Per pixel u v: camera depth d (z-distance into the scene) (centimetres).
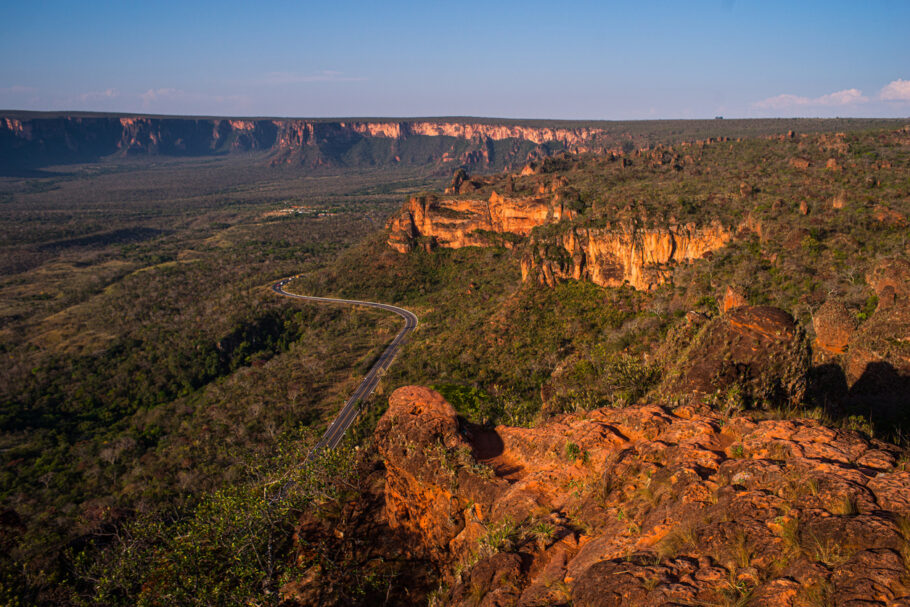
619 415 1512
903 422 2070
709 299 6419
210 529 2161
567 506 1234
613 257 8125
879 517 702
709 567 755
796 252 6378
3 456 7025
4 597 2859
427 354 8581
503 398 5981
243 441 6962
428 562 1684
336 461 2409
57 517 5450
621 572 795
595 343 6981
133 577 2169
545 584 946
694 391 1928
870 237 6228
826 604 612
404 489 1770
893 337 2450
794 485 846
